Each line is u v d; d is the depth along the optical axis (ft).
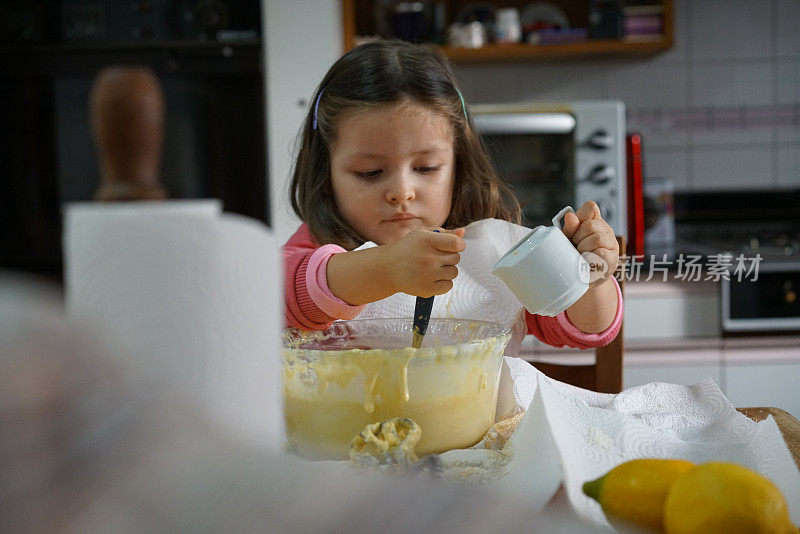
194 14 7.68
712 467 1.30
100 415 0.51
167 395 0.56
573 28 9.50
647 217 8.71
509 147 7.89
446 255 2.25
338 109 3.32
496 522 0.55
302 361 2.02
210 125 7.80
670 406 2.29
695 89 9.55
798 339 7.24
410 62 3.41
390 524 0.52
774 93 9.54
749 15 9.46
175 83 7.73
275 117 7.81
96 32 7.65
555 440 1.53
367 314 2.95
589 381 3.51
